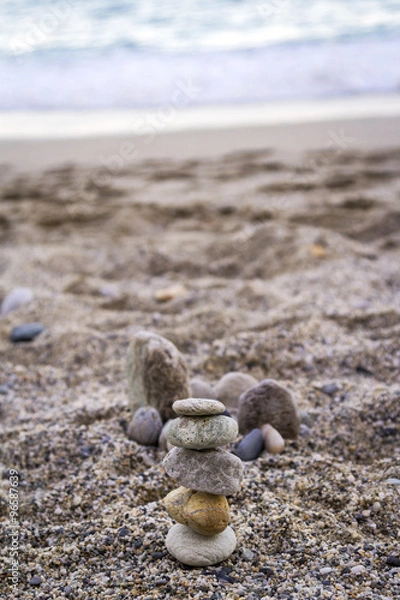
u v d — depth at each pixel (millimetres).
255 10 4895
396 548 652
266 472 777
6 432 896
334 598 589
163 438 831
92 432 879
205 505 641
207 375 1041
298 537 670
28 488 799
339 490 743
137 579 629
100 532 693
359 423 890
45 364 1131
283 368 1043
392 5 4629
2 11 5000
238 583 615
